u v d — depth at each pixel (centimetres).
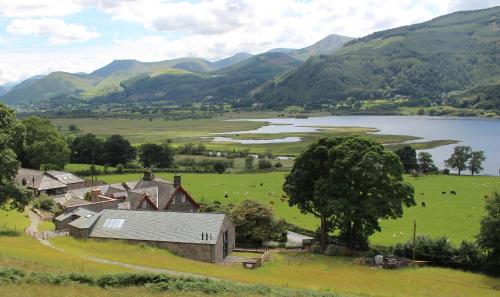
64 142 15900
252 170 18875
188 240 6919
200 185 15375
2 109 8800
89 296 3469
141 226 7306
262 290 4075
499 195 7125
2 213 9394
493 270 6650
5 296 3259
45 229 8538
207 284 4041
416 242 7494
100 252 6475
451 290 5709
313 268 6781
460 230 9788
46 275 3991
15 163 7969
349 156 7644
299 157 8425
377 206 7556
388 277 6291
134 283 4062
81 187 13362
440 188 14850
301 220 10894
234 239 8075
